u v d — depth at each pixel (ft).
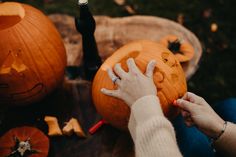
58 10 9.36
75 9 9.42
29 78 4.73
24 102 5.04
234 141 3.97
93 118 5.08
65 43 5.87
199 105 4.10
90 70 5.28
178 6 9.66
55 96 5.31
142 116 3.53
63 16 6.16
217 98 8.16
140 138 3.38
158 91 4.36
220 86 8.35
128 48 4.73
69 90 5.36
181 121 5.24
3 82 4.65
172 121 5.23
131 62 4.05
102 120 4.97
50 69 4.86
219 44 9.05
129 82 3.87
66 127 4.85
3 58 4.53
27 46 4.61
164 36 5.90
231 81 8.46
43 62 4.76
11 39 4.54
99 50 5.75
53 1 9.53
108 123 4.97
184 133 5.13
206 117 4.00
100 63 5.30
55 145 4.83
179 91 4.50
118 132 4.90
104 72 4.59
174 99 4.45
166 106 4.42
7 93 4.80
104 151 4.74
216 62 8.72
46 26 4.90
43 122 5.02
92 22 4.72
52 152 4.76
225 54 8.89
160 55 4.55
